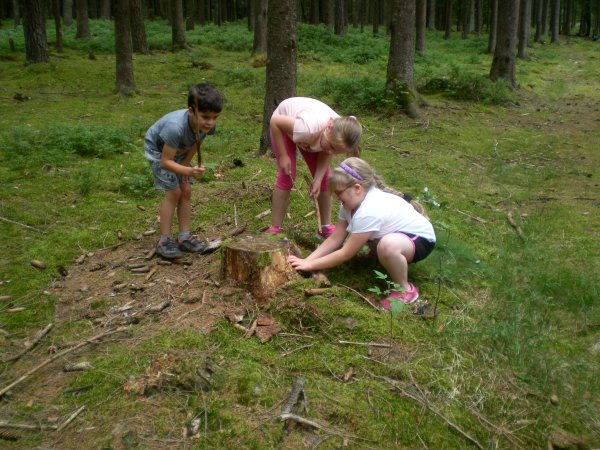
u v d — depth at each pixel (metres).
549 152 8.09
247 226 4.50
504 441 2.42
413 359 2.83
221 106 3.39
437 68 17.59
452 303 3.45
